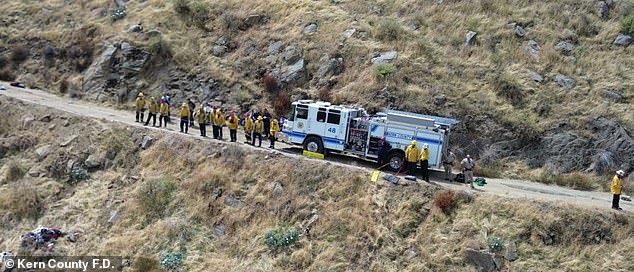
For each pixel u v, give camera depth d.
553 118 30.42
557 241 21.33
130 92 36.97
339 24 38.25
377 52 35.28
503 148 29.58
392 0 41.41
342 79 34.59
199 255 22.97
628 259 20.39
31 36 42.31
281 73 35.62
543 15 37.59
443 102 31.36
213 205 24.97
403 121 26.45
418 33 37.31
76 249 23.53
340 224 23.06
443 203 22.86
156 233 23.94
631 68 33.41
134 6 44.00
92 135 29.98
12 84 39.03
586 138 29.20
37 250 23.17
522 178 28.28
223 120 30.36
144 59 37.97
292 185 25.05
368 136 27.00
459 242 21.67
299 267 21.84
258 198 24.83
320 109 28.02
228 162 26.77
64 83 38.47
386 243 22.05
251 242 23.19
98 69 38.19
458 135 30.19
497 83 32.25
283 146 30.47
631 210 22.53
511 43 35.50
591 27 36.59
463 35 36.44
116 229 24.52
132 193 26.23
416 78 33.12
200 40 39.59
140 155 28.73
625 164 27.92
